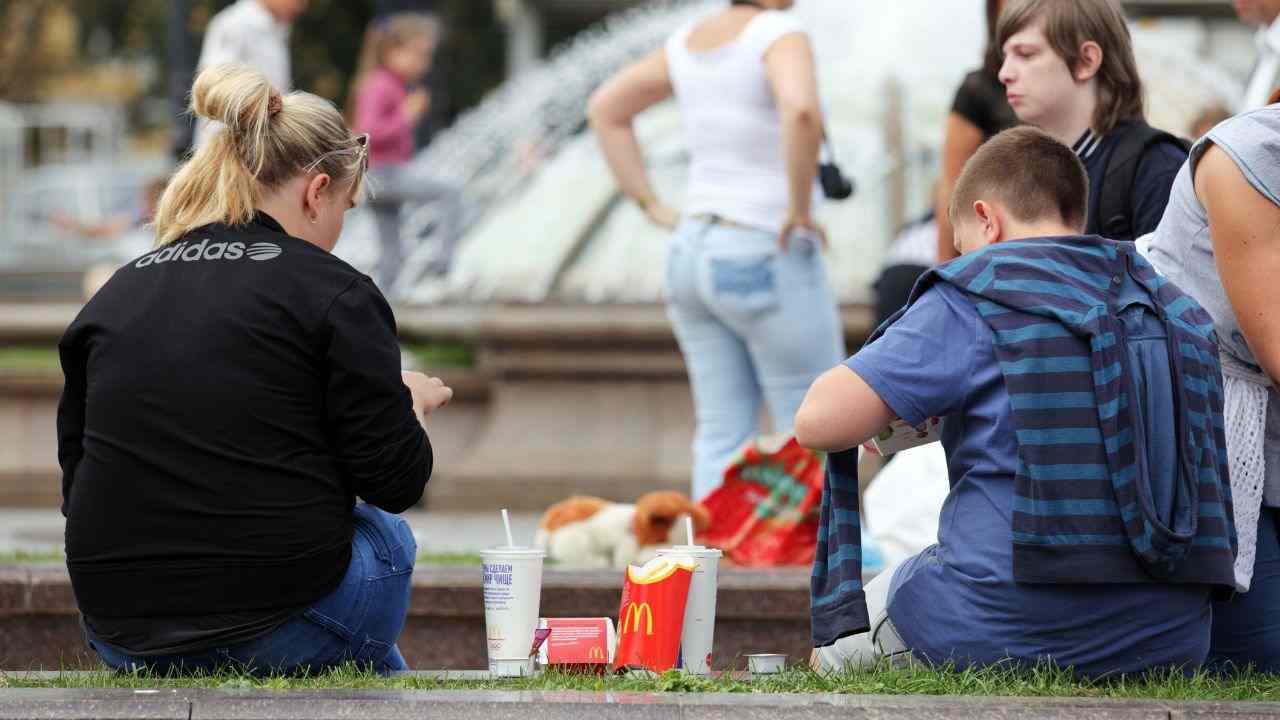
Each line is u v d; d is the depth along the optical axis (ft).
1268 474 52.54
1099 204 60.75
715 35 79.56
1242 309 49.62
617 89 87.10
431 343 144.46
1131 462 45.70
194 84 49.44
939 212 73.31
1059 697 43.14
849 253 153.58
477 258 160.45
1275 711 41.16
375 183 51.55
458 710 41.09
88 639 49.08
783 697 42.47
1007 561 46.55
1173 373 46.65
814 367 80.69
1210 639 53.57
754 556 76.18
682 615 49.75
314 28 444.55
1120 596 46.19
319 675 48.65
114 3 483.92
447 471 140.77
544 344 137.49
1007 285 46.78
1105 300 46.91
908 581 48.96
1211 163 50.03
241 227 48.49
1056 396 45.88
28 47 492.95
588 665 50.83
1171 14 241.55
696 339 82.79
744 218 79.00
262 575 47.16
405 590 50.21
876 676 46.57
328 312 47.01
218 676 46.60
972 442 47.19
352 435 47.29
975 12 169.58
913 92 163.73
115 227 353.51
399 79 156.46
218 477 46.78
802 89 76.84
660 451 136.98
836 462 49.24
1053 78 60.90
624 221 161.17
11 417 146.61
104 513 47.26
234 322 47.01
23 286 190.90
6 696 41.96
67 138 501.97
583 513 77.87
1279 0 65.82
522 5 488.85
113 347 47.57
